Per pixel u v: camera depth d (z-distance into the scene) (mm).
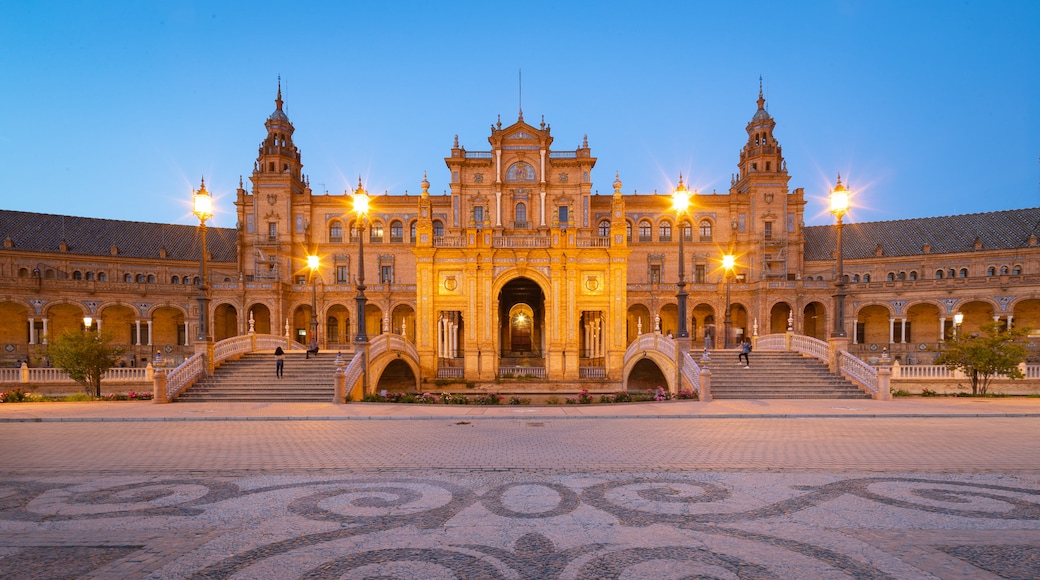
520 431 14711
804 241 62062
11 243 53125
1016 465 10523
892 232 62000
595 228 60000
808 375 25219
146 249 60344
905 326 57688
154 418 17000
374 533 6988
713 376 25188
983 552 6359
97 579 5684
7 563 6094
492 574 5754
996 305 48938
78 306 50469
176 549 6504
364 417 17281
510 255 35125
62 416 17094
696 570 5859
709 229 61281
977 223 58750
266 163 61281
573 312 34656
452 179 56625
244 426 15797
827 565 5992
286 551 6426
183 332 59406
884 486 9109
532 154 56344
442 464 10781
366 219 61219
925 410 18141
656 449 12164
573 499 8430
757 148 61344
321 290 57094
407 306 58562
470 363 34625
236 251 64312
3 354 49812
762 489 8953
